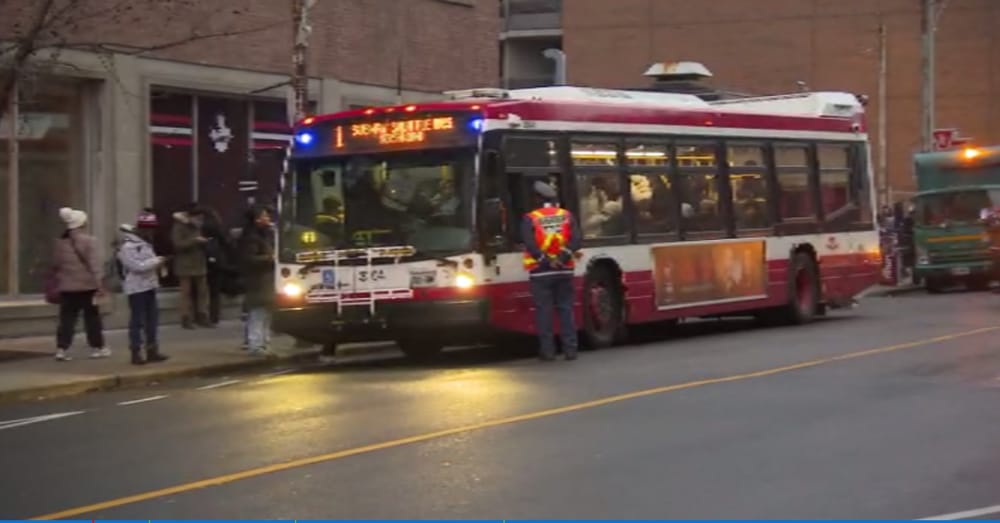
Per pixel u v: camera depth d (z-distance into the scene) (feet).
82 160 66.28
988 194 101.14
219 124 72.74
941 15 158.81
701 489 27.66
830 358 50.75
